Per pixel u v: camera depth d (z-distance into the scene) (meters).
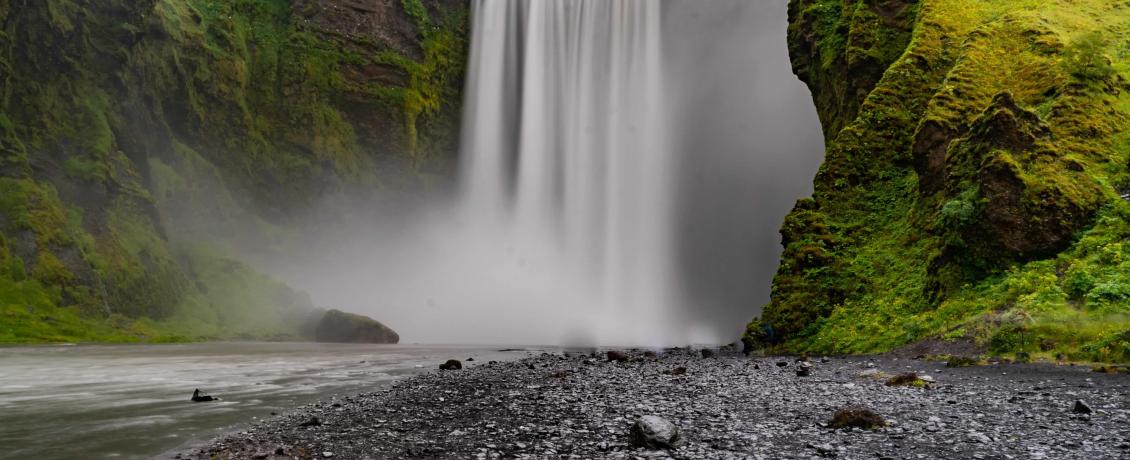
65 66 63.66
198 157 75.69
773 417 11.35
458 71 99.12
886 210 34.25
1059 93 29.53
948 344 22.58
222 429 11.09
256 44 86.25
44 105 61.22
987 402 12.59
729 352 35.12
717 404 13.04
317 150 85.06
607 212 95.31
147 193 65.38
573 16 98.62
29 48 60.84
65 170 59.69
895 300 28.48
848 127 37.56
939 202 29.88
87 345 45.41
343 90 88.75
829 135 51.72
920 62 38.25
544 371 21.89
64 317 50.56
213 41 81.00
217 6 84.50
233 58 81.38
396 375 21.95
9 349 38.56
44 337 46.12
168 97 74.62
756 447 8.92
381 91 90.38
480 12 99.62
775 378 18.19
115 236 59.69
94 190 60.28
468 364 26.77
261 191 80.94
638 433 9.13
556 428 10.66
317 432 10.60
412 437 10.09
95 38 67.19
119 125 66.75
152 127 71.50
